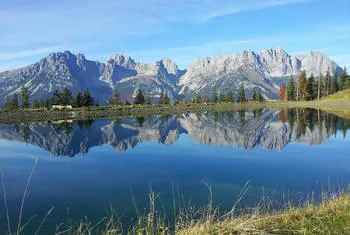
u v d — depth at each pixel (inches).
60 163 992.2
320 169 799.1
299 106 4591.5
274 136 1482.5
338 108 3570.4
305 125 1862.7
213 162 936.9
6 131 1994.3
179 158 1025.5
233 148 1198.9
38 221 485.4
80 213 519.2
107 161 1010.1
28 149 1296.8
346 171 770.2
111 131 1958.7
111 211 506.9
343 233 294.4
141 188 669.3
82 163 984.3
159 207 530.0
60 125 2421.3
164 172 821.2
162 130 1971.0
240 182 693.3
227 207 515.8
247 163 905.5
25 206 565.3
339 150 1069.1
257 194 592.7
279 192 603.5
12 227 460.1
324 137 1373.0
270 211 458.3
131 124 2464.3
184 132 1815.9
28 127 2281.0
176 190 644.1
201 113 3791.8
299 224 322.7
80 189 675.4
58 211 533.6
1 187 705.0
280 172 776.9
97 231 427.5
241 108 4857.3
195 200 568.1
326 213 357.1
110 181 741.3
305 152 1052.5
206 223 337.4
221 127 2028.8
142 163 957.8
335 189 611.5
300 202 519.2
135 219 477.1
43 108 4018.2
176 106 4970.5
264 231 305.1
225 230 309.7
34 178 789.2
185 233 319.3
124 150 1237.7
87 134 1811.0
